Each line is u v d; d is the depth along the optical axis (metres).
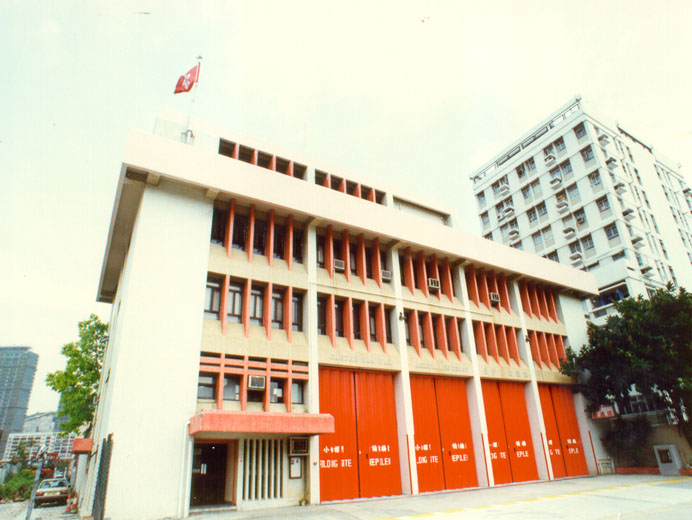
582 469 26.25
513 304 27.97
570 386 28.45
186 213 17.09
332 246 20.58
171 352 14.94
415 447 19.86
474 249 25.86
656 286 39.75
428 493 18.97
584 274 32.69
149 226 16.11
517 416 24.88
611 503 14.25
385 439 19.17
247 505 14.66
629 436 26.30
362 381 19.58
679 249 47.28
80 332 32.16
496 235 53.84
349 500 16.89
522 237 49.94
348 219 20.81
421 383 21.56
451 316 23.94
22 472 54.31
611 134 47.72
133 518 12.64
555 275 30.28
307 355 17.89
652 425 26.33
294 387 17.48
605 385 26.53
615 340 25.17
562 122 47.62
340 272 20.67
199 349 15.51
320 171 23.30
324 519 12.64
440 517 12.60
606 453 27.64
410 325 22.42
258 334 17.30
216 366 15.68
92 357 31.69
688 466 23.50
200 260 16.73
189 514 13.65
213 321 16.55
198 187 17.59
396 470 18.94
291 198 19.30
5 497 46.62
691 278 46.09
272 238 18.86
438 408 21.66
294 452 15.93
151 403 14.03
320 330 19.47
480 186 57.22
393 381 20.69
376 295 21.16
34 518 17.67
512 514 12.74
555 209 46.62
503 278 27.91
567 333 29.98
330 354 18.62
